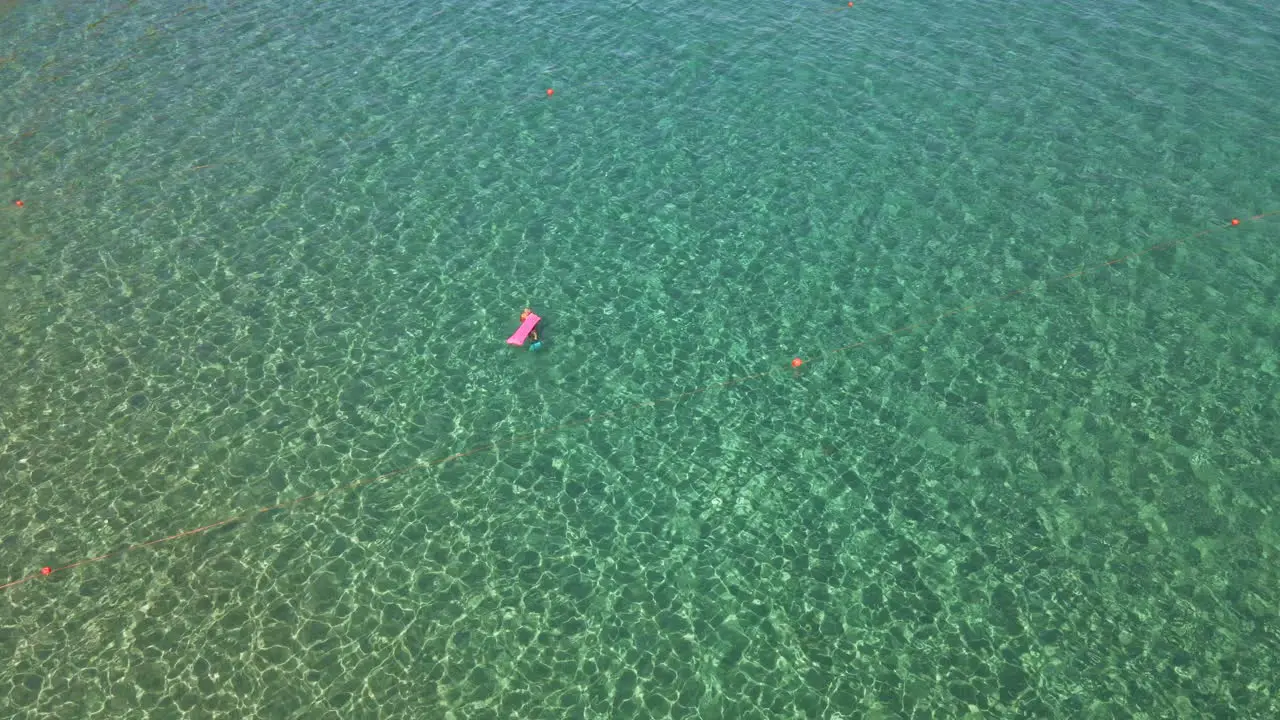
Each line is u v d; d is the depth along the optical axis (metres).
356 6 60.44
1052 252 42.50
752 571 32.22
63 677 29.77
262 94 52.88
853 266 42.47
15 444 36.28
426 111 51.56
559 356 39.34
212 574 32.41
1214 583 31.12
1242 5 57.88
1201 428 35.53
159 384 38.34
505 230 44.72
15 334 40.28
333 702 29.06
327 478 35.25
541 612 31.30
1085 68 52.94
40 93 53.09
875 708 28.55
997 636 30.16
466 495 34.72
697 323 40.47
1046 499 33.75
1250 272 41.16
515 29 58.06
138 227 45.06
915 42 55.78
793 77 53.34
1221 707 28.22
